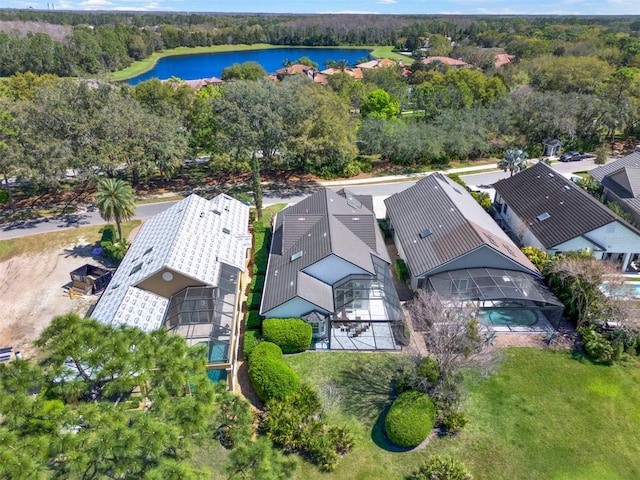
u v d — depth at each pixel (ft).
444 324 84.17
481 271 108.78
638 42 440.86
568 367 92.79
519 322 106.11
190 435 51.03
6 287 122.11
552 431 78.79
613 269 107.96
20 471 40.50
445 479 67.67
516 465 72.79
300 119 192.75
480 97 297.53
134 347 58.85
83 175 161.58
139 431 46.52
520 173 164.55
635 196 148.97
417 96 291.99
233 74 399.65
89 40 538.47
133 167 170.50
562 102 239.09
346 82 370.73
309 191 191.21
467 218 119.75
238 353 97.14
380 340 99.91
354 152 199.31
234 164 184.55
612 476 71.10
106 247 134.31
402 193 154.81
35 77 290.15
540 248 129.49
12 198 165.89
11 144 148.56
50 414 48.67
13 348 100.17
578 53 419.74
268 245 134.51
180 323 91.71
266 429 77.97
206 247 111.34
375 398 85.61
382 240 133.08
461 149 221.05
